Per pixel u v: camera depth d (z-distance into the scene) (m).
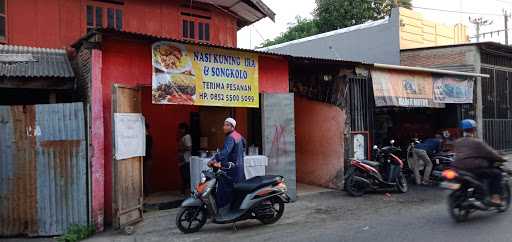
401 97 12.45
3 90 9.36
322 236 6.59
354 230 6.89
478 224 6.95
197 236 7.06
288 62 10.70
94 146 7.62
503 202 7.63
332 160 11.57
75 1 10.80
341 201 9.80
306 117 12.30
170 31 12.31
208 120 11.95
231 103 9.26
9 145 7.62
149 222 8.13
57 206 7.62
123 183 7.63
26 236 7.63
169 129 11.91
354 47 19.16
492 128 16.83
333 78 11.57
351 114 11.57
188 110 12.23
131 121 7.93
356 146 11.57
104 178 7.87
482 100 16.47
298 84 12.40
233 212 7.30
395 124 14.13
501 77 17.52
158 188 11.66
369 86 12.04
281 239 6.54
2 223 7.61
